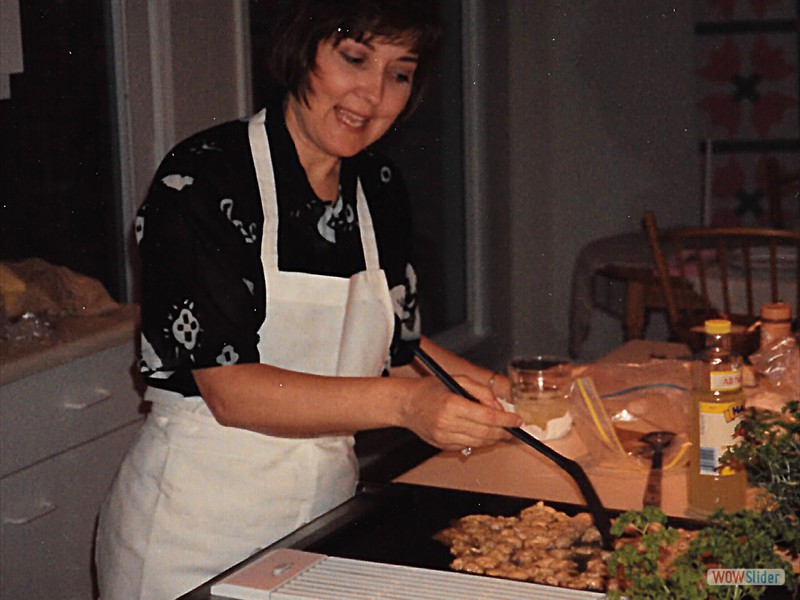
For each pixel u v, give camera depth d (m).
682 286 3.06
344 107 1.33
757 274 3.08
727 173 4.80
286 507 1.42
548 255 4.68
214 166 1.37
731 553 0.89
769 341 1.78
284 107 1.42
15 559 2.04
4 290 2.25
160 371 1.37
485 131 4.32
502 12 4.36
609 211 4.63
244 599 1.00
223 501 1.41
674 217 4.68
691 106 4.59
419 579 1.02
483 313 4.44
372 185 1.53
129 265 2.79
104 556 1.50
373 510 1.23
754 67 4.73
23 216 2.57
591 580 1.05
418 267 4.23
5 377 1.97
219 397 1.35
